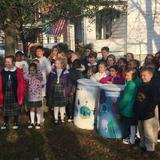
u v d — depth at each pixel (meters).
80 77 4.66
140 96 3.58
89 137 4.07
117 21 10.80
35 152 3.66
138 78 3.89
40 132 4.23
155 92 3.54
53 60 5.18
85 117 4.31
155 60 4.58
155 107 3.57
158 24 10.84
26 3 4.71
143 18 10.77
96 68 4.89
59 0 4.98
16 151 3.68
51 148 3.76
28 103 4.43
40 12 5.10
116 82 4.44
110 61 4.88
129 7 10.66
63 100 4.51
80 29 10.66
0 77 4.23
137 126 3.90
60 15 5.14
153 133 3.59
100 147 3.79
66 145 3.84
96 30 10.67
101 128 4.10
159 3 10.77
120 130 4.00
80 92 4.34
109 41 10.74
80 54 8.93
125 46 10.84
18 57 4.88
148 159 3.49
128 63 4.34
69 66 5.11
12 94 4.24
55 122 4.51
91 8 5.31
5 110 4.26
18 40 6.14
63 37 10.43
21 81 4.24
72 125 4.48
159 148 3.77
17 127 4.34
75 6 5.03
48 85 4.57
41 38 6.78
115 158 3.51
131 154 3.61
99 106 4.16
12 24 5.09
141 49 10.84
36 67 4.41
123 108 3.80
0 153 3.63
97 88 4.25
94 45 10.48
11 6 4.70
